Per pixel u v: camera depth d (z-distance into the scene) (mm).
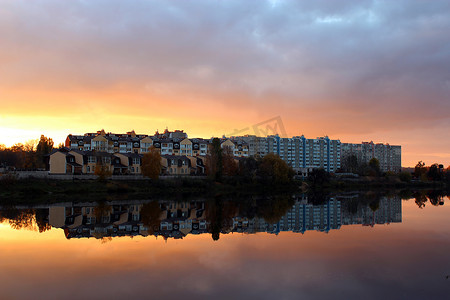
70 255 38812
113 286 29484
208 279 31297
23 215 70875
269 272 33406
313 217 72375
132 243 45062
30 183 112500
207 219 68750
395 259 38000
